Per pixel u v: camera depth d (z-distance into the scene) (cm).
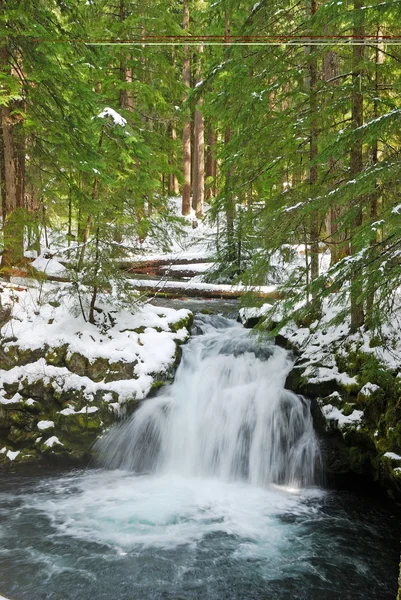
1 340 833
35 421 796
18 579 484
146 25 1479
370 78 750
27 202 1595
